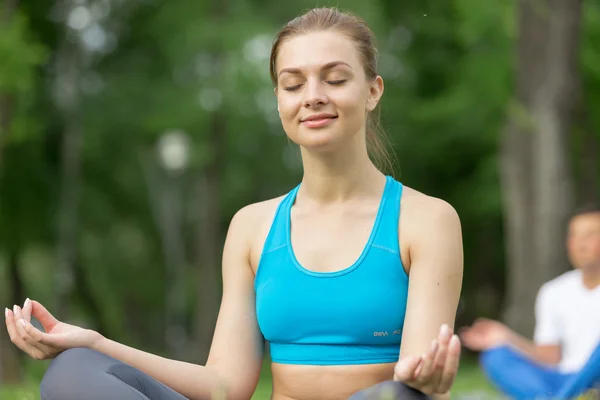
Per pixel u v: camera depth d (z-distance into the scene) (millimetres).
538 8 12875
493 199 20703
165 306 33031
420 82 20891
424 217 2697
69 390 2334
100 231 21484
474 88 17609
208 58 18453
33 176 17891
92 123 19109
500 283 25516
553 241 12734
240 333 2898
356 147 2809
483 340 5762
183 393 2729
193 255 29844
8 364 14148
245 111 19719
